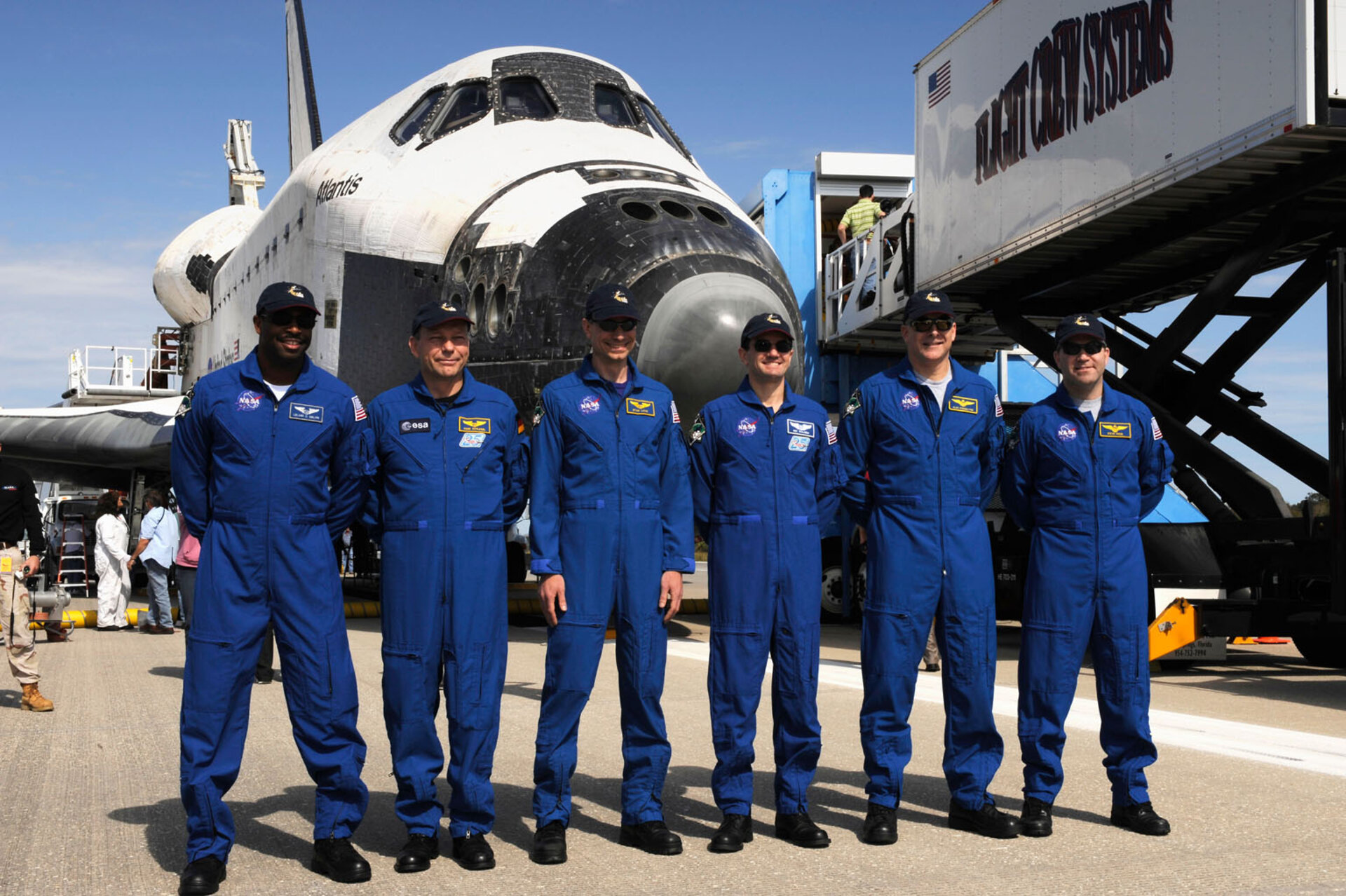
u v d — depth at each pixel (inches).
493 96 462.3
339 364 441.7
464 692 158.7
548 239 381.4
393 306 427.5
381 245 434.9
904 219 500.1
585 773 209.5
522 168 425.7
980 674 174.1
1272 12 287.6
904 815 181.6
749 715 168.4
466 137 450.0
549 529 165.9
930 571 173.6
